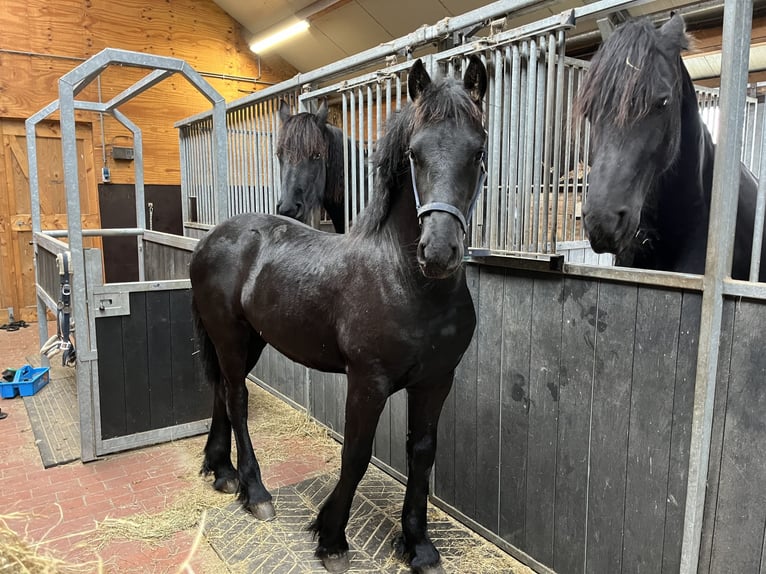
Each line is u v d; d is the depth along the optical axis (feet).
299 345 5.77
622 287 4.60
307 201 8.50
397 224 4.80
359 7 16.74
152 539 6.14
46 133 17.53
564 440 5.24
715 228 3.89
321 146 8.44
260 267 6.28
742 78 3.73
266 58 21.44
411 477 5.57
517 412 5.68
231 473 7.36
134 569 5.65
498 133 5.59
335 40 18.86
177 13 19.17
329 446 8.74
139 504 6.90
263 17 19.42
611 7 4.45
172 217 19.67
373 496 7.09
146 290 8.33
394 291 4.71
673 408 4.34
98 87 17.74
